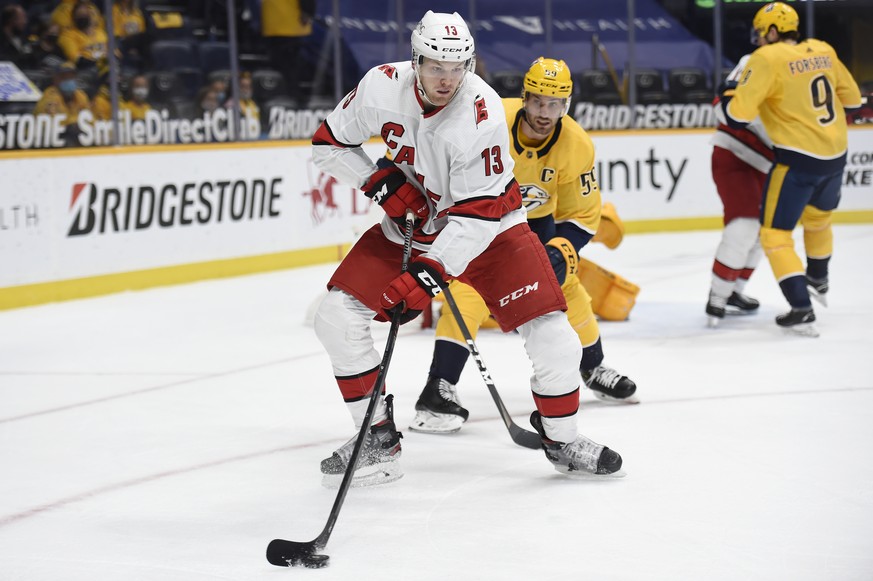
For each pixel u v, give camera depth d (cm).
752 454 539
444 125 446
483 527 442
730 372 739
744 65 864
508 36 1959
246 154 1377
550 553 410
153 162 1270
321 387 736
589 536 427
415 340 903
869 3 1852
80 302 1183
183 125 1414
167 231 1291
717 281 910
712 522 440
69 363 850
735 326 924
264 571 401
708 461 529
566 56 1973
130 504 491
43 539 446
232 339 937
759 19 872
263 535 443
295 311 1088
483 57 1939
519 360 809
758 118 897
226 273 1361
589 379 661
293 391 726
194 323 1029
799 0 1884
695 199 1753
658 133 1727
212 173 1337
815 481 491
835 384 691
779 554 401
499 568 396
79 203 1198
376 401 443
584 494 484
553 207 622
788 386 690
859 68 1877
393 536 434
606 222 941
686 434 582
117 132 1327
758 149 895
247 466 549
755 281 1179
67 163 1183
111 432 629
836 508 453
